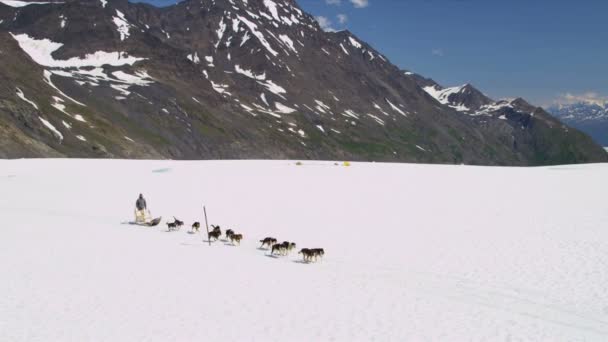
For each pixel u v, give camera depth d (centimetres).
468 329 1752
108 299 1900
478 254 2933
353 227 3766
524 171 8900
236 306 1894
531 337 1702
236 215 4259
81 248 2778
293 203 4916
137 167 8288
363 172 8419
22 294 1902
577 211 4384
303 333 1648
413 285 2319
